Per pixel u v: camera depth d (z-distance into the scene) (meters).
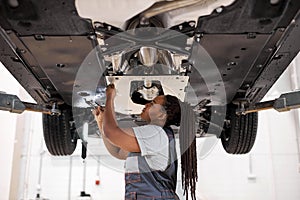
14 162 4.62
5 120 3.95
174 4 1.11
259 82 1.77
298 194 4.53
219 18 1.16
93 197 4.59
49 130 2.30
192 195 1.49
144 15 1.15
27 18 1.14
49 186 4.65
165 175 1.36
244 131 2.29
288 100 1.70
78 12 1.11
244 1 1.08
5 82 4.02
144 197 1.32
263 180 4.60
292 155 4.64
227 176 4.62
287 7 1.10
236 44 1.33
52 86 1.84
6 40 1.30
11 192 4.52
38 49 1.35
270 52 1.43
